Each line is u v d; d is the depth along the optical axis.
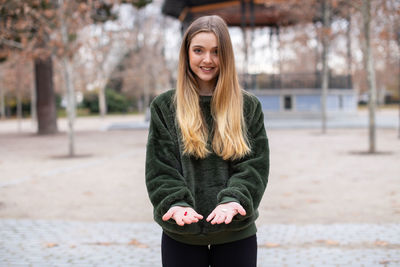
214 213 1.74
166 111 1.99
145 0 20.80
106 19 18.45
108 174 9.84
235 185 1.85
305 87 30.48
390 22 15.54
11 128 33.28
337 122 28.06
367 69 12.41
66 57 13.45
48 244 4.58
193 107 1.94
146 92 50.66
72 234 4.99
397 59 19.20
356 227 5.09
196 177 1.93
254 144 2.00
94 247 4.49
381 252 4.17
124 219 5.76
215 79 2.04
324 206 6.29
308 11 18.88
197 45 1.93
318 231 4.95
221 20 1.97
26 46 12.60
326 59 19.98
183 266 1.92
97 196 7.36
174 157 1.94
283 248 4.36
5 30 11.16
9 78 32.12
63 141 19.41
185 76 2.00
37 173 10.10
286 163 10.91
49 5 13.13
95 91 64.38
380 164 10.41
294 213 5.90
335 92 29.64
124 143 17.83
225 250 1.92
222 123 1.92
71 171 10.38
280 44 28.33
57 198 7.21
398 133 19.33
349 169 9.78
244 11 28.61
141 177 9.38
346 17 18.28
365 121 28.03
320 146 14.75
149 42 46.03
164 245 1.97
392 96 73.19
